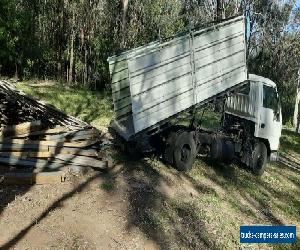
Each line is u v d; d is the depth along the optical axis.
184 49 9.86
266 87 11.91
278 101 12.30
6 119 10.58
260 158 12.12
